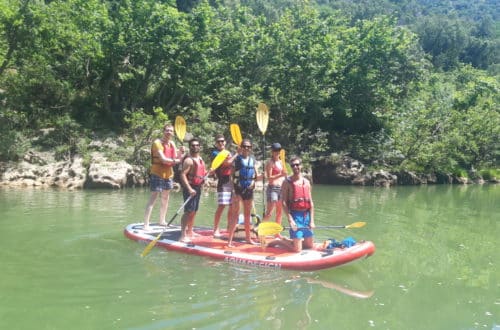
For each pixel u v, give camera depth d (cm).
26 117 1798
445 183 2581
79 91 2109
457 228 988
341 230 886
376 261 682
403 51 2575
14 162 1573
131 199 1241
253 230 723
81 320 433
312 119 2436
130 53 2008
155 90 2275
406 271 637
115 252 668
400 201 1481
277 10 5153
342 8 7588
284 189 659
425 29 7200
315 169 2225
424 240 842
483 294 553
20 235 757
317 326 436
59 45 1917
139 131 1833
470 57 7275
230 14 2527
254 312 461
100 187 1536
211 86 2294
